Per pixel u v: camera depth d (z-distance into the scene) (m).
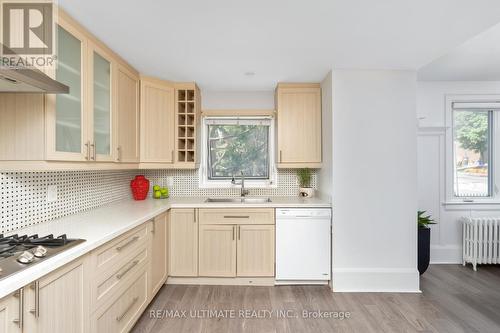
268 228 3.10
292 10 1.88
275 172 3.80
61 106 1.79
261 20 2.00
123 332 2.01
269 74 3.13
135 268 2.22
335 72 2.99
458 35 2.24
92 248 1.55
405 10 1.88
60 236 1.56
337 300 2.79
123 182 3.38
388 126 3.01
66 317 1.40
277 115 3.46
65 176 2.30
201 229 3.12
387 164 3.02
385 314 2.53
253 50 2.51
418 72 3.59
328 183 3.16
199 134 3.69
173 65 2.85
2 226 1.72
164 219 2.96
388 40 2.33
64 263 1.33
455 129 4.03
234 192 3.76
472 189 4.03
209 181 3.87
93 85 2.14
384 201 3.01
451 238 3.92
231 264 3.11
